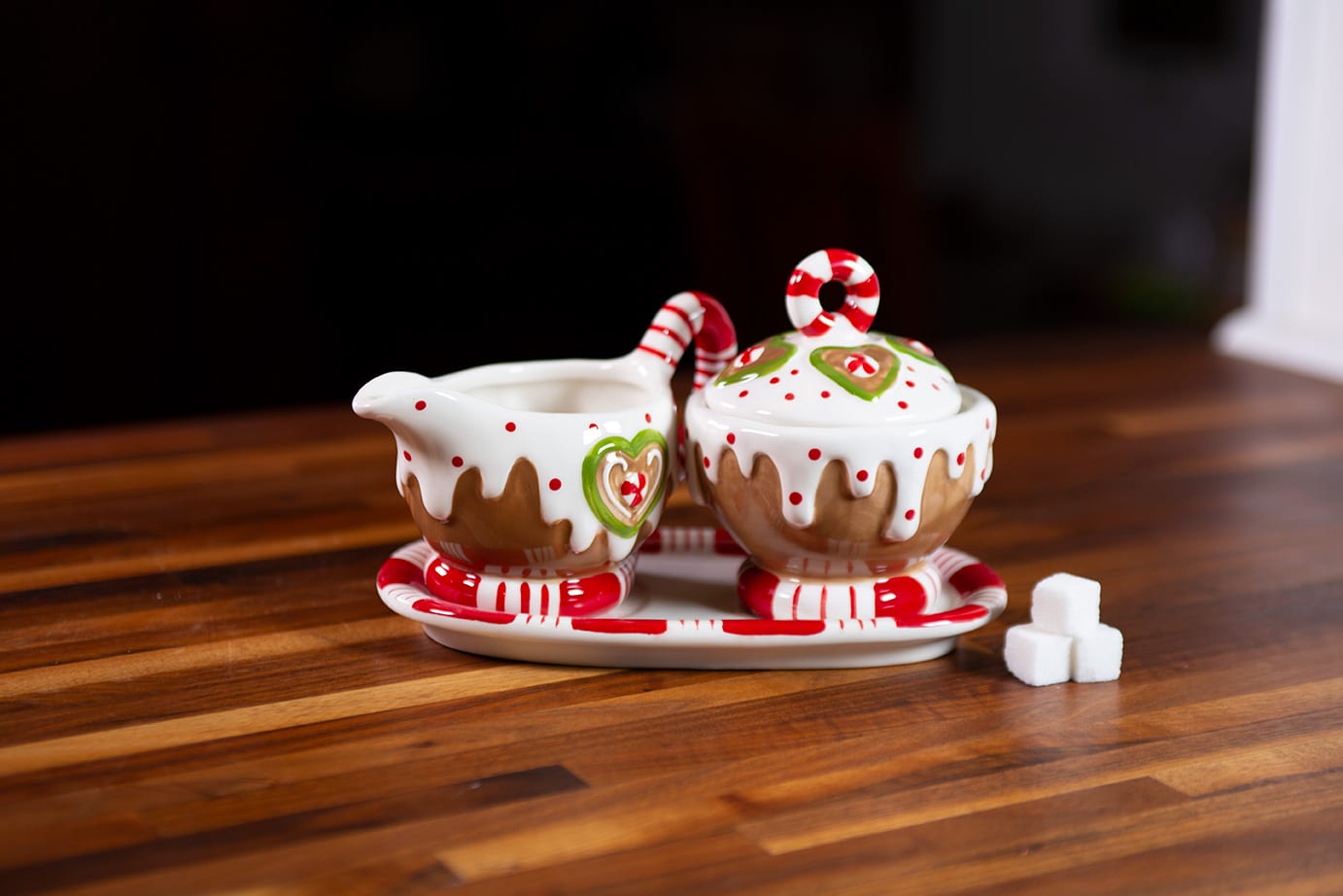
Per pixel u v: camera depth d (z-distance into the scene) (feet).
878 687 2.22
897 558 2.25
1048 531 3.04
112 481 3.34
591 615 2.34
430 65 5.80
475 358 6.17
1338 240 4.63
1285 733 2.07
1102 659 2.24
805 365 2.20
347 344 6.05
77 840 1.75
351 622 2.48
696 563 2.66
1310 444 3.73
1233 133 7.00
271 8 5.60
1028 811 1.83
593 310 6.22
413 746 2.01
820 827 1.78
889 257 6.46
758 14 6.05
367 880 1.66
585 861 1.70
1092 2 6.58
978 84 6.46
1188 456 3.61
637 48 5.95
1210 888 1.65
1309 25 4.66
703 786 1.89
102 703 2.15
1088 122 6.73
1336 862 1.71
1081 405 4.11
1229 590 2.69
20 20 5.34
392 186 5.88
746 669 2.27
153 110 5.59
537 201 6.03
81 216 5.61
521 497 2.19
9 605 2.56
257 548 2.88
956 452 2.18
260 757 1.98
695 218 6.19
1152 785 1.90
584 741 2.02
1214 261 7.09
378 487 3.29
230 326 5.90
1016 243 6.75
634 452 2.24
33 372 5.74
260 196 5.79
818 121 6.24
